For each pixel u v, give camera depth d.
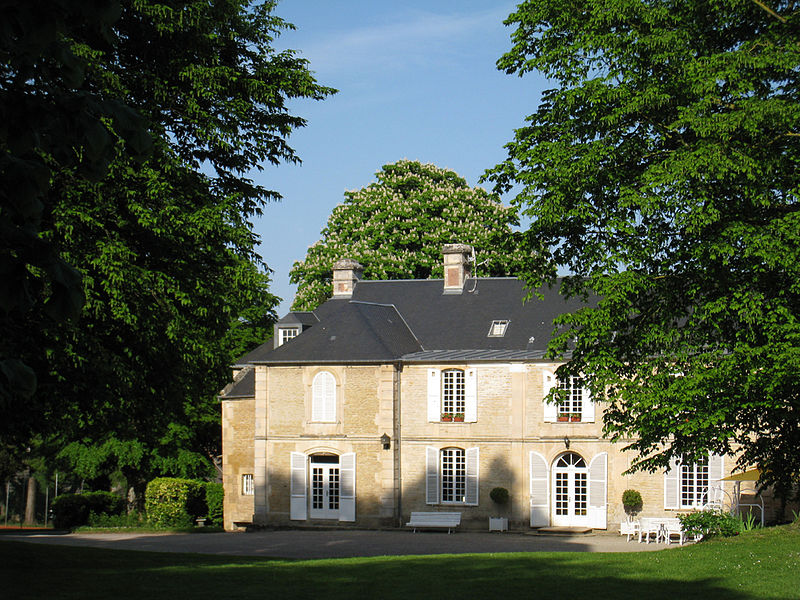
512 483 41.03
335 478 43.00
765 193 21.56
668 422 22.31
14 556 20.80
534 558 21.44
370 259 54.28
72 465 48.34
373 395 42.44
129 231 21.03
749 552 20.27
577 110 24.38
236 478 45.56
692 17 23.06
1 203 4.82
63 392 19.75
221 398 46.25
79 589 16.50
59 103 4.82
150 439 24.45
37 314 14.52
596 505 39.88
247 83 23.66
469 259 47.31
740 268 22.33
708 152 20.58
